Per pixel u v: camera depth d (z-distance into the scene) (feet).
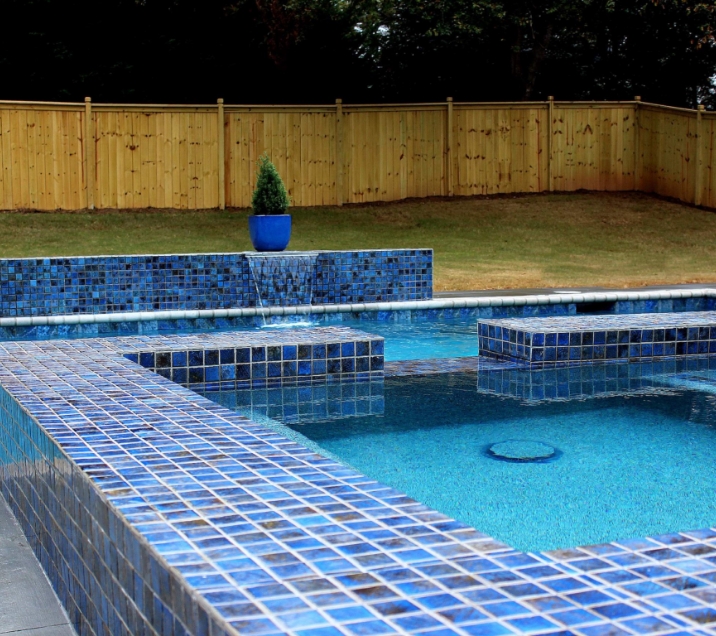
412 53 65.46
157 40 61.16
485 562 5.85
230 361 17.53
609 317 22.58
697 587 5.48
